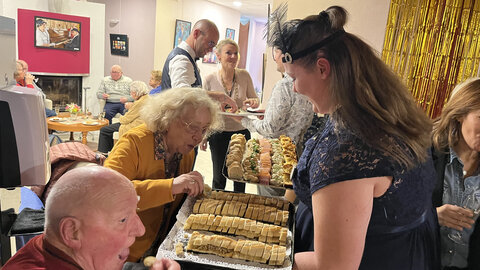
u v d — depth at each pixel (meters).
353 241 0.77
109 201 0.81
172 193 1.29
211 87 3.19
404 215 0.89
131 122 3.82
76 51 6.12
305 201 0.94
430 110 3.28
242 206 1.34
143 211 1.38
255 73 14.38
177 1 8.02
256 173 1.77
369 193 0.78
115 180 0.84
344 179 0.77
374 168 0.77
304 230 1.14
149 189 1.28
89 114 5.31
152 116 1.40
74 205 0.79
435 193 1.30
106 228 0.81
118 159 1.35
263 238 1.17
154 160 1.42
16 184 1.07
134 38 7.74
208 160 5.05
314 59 0.83
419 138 0.84
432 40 3.15
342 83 0.81
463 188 1.26
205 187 1.48
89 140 5.91
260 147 2.17
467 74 3.10
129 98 6.28
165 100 1.38
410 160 0.82
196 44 2.69
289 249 1.11
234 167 1.73
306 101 2.10
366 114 0.80
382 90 0.82
